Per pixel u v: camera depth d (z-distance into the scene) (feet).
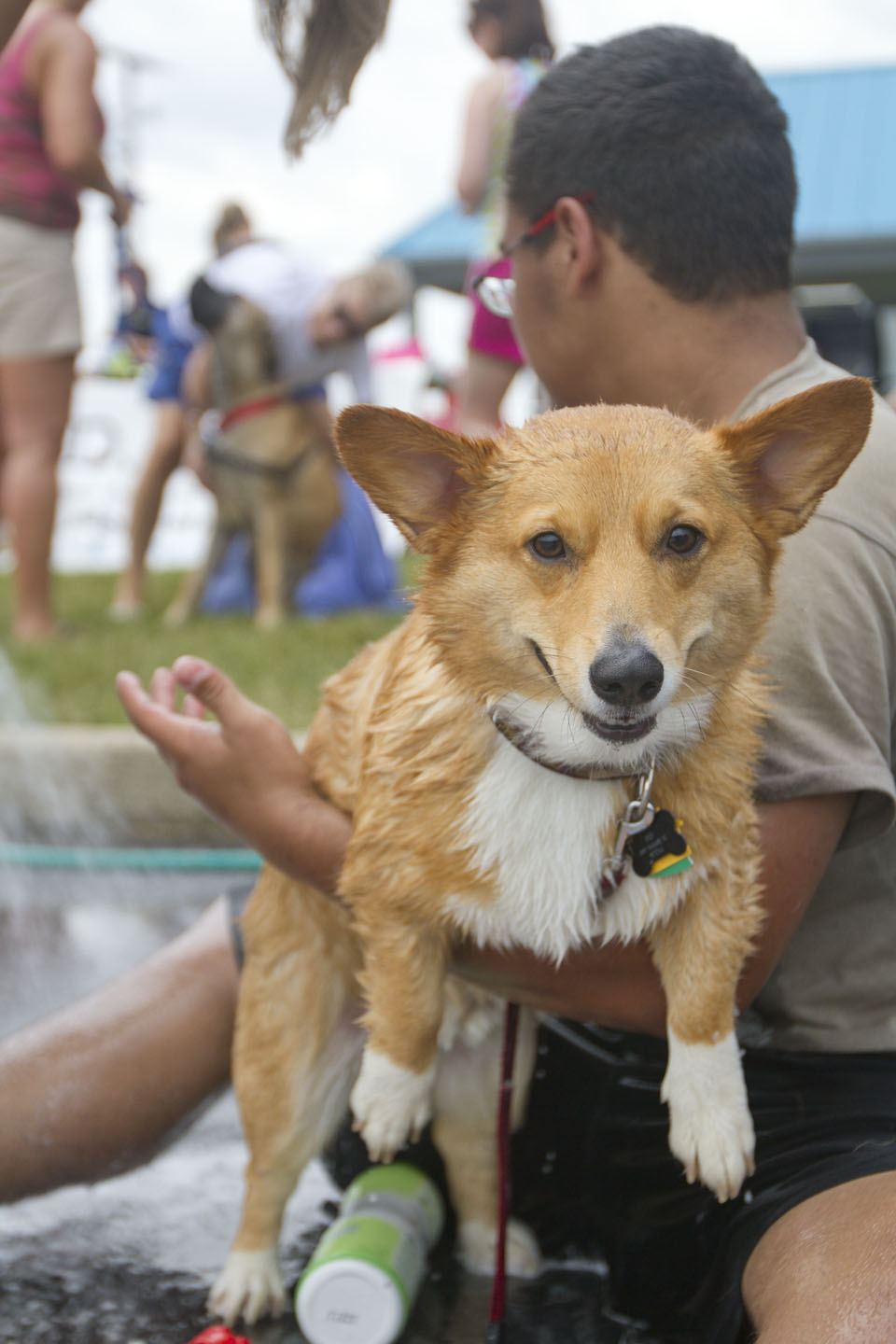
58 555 47.34
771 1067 6.72
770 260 7.08
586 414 6.17
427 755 6.22
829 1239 5.53
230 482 24.88
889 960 6.66
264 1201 7.30
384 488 6.14
